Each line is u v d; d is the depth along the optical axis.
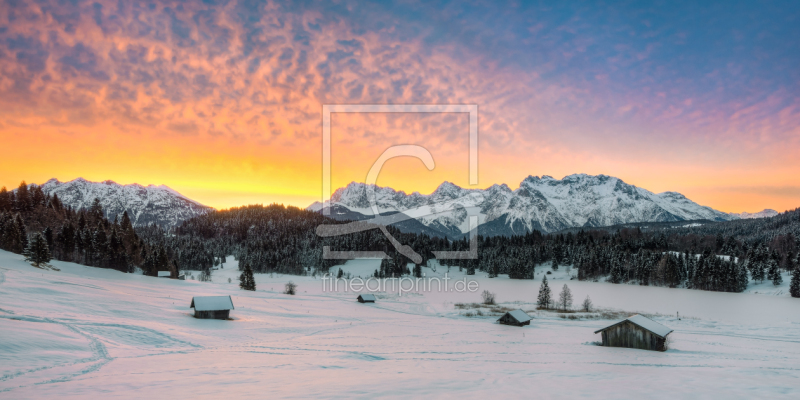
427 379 23.20
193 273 192.75
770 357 38.31
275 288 141.38
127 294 74.44
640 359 35.12
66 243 131.12
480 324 67.19
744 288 127.81
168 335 42.56
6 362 25.53
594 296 114.31
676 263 147.75
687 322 68.50
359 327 60.72
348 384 21.50
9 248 121.62
